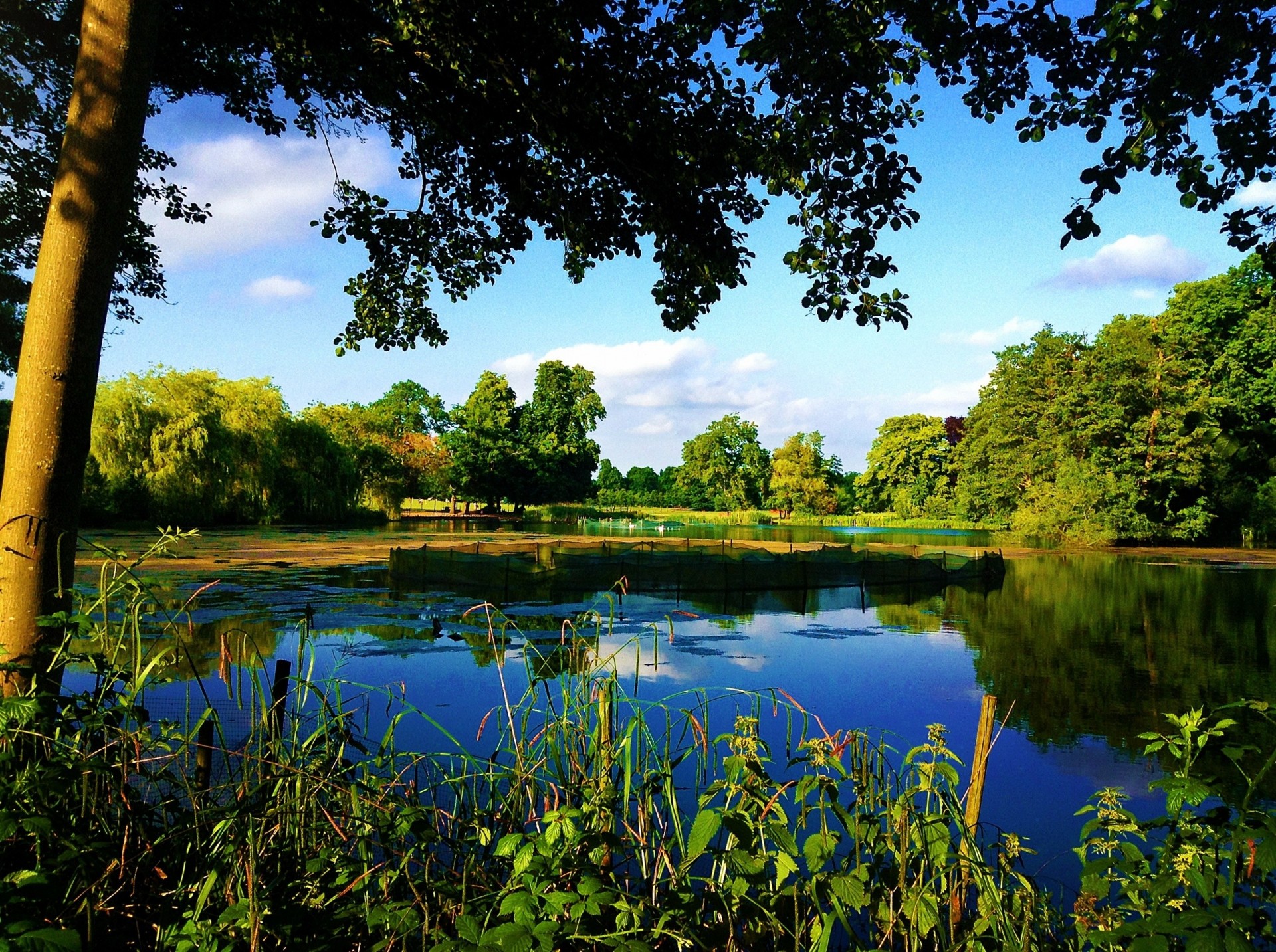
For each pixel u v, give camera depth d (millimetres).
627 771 2703
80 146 3041
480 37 5105
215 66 6047
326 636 10781
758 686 8250
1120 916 2418
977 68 4219
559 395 63562
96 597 2828
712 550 24203
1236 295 34875
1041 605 16062
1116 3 3711
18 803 2062
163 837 2318
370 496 49250
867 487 74312
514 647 10062
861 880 2318
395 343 7199
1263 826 1891
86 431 3080
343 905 2266
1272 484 33969
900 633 12242
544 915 1771
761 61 4191
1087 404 37500
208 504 31891
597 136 5391
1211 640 11695
